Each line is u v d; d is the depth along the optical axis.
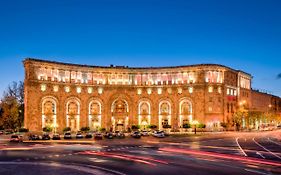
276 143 64.25
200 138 81.94
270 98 179.88
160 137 87.31
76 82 120.06
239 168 32.69
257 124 146.62
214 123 117.88
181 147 56.47
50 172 30.91
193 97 120.44
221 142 67.81
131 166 34.53
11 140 73.25
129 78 127.38
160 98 124.62
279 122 182.75
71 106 118.44
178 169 32.44
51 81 114.06
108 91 124.00
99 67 124.19
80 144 64.19
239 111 124.81
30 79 110.19
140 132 95.62
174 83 124.56
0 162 37.72
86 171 31.48
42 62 112.94
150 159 40.09
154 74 126.94
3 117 124.56
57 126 113.62
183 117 121.62
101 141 73.06
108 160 39.31
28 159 40.44
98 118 122.56
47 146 59.25
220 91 120.00
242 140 73.56
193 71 122.31
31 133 104.31
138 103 125.44
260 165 34.66
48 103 113.81
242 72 138.00
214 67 120.69
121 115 124.06
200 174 29.62
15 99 129.12
